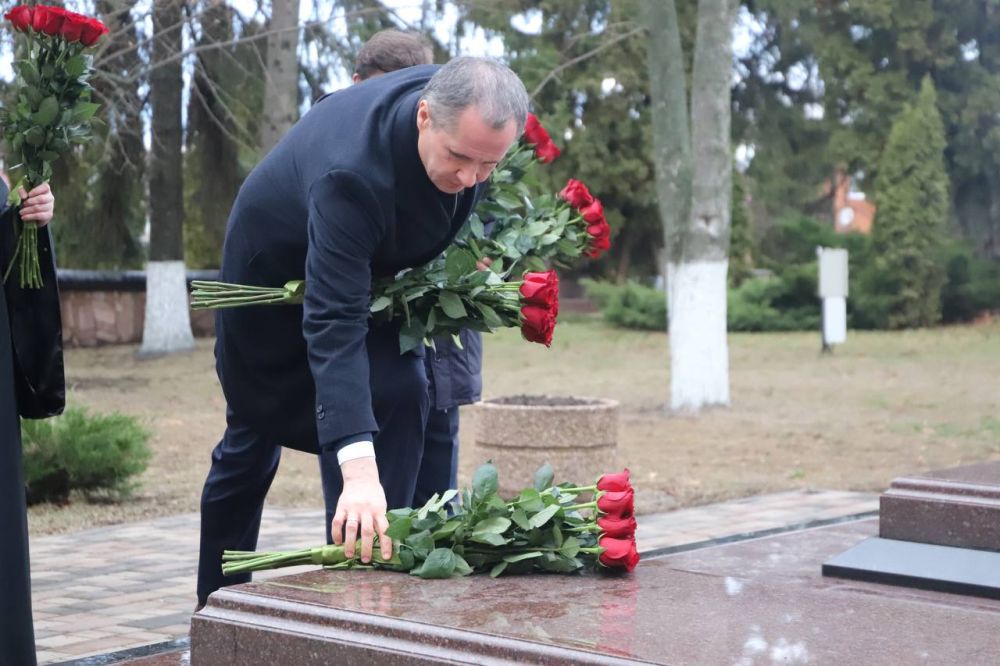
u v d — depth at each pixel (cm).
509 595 235
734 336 2444
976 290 2577
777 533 475
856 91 2767
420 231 276
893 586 355
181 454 947
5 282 301
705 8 1214
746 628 216
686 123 1240
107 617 435
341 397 258
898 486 391
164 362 1775
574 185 345
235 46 1406
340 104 280
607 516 260
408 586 241
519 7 1714
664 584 252
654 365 1845
